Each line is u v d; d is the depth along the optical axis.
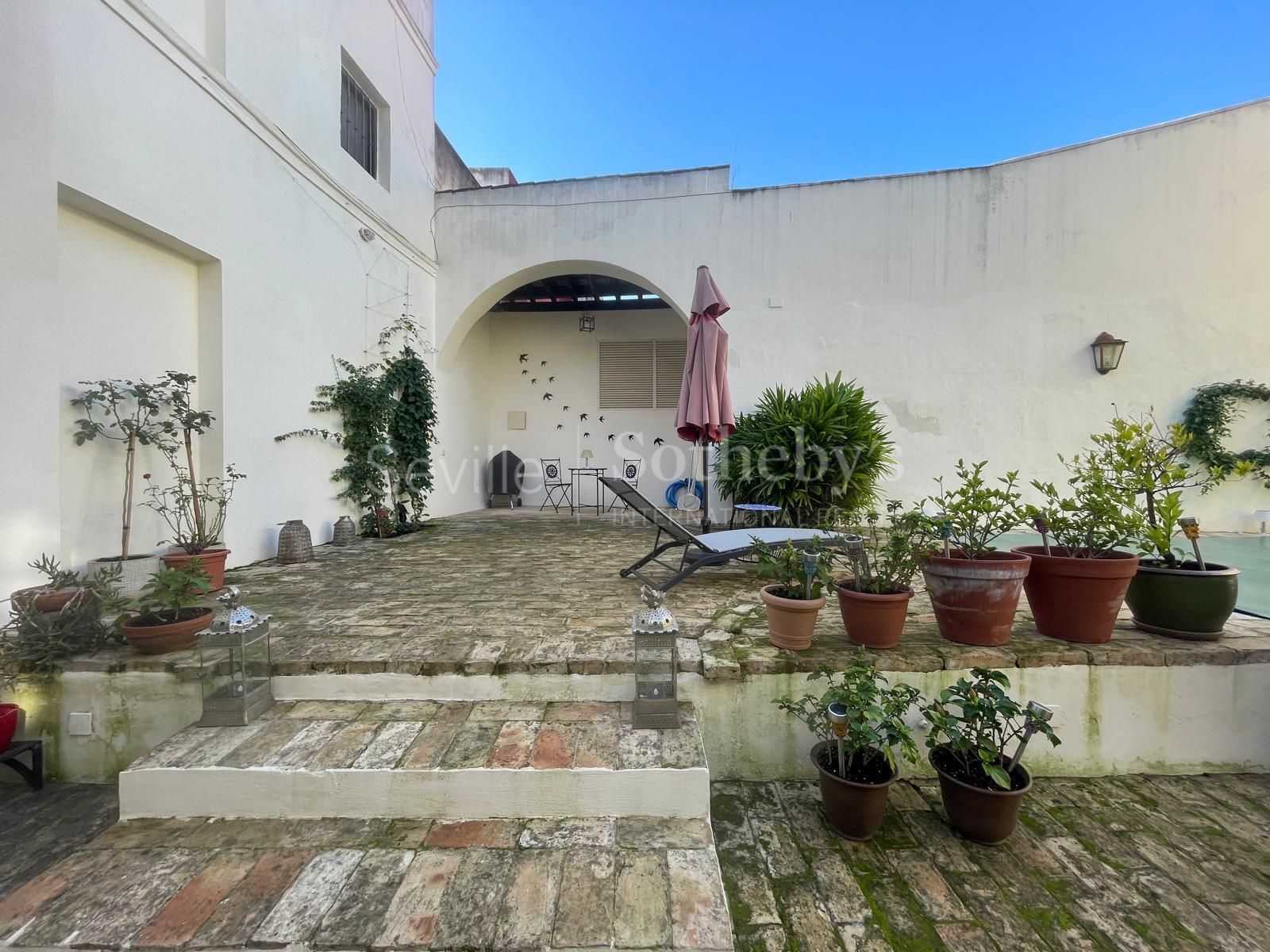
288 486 4.34
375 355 5.54
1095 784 1.92
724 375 4.46
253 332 3.94
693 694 1.96
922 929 1.31
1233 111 5.52
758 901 1.39
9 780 1.98
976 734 1.62
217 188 3.58
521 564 3.90
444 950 1.12
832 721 1.61
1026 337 5.91
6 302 2.34
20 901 1.25
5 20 2.33
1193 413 5.61
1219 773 1.97
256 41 3.95
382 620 2.49
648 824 1.51
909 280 6.07
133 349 3.21
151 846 1.45
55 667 1.96
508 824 1.52
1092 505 2.10
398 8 5.90
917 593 2.92
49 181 2.49
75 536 2.88
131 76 2.97
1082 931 1.30
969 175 5.96
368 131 5.66
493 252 6.69
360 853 1.41
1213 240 5.59
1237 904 1.39
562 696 1.98
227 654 2.01
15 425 2.36
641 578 3.12
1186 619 2.06
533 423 8.74
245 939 1.15
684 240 6.36
